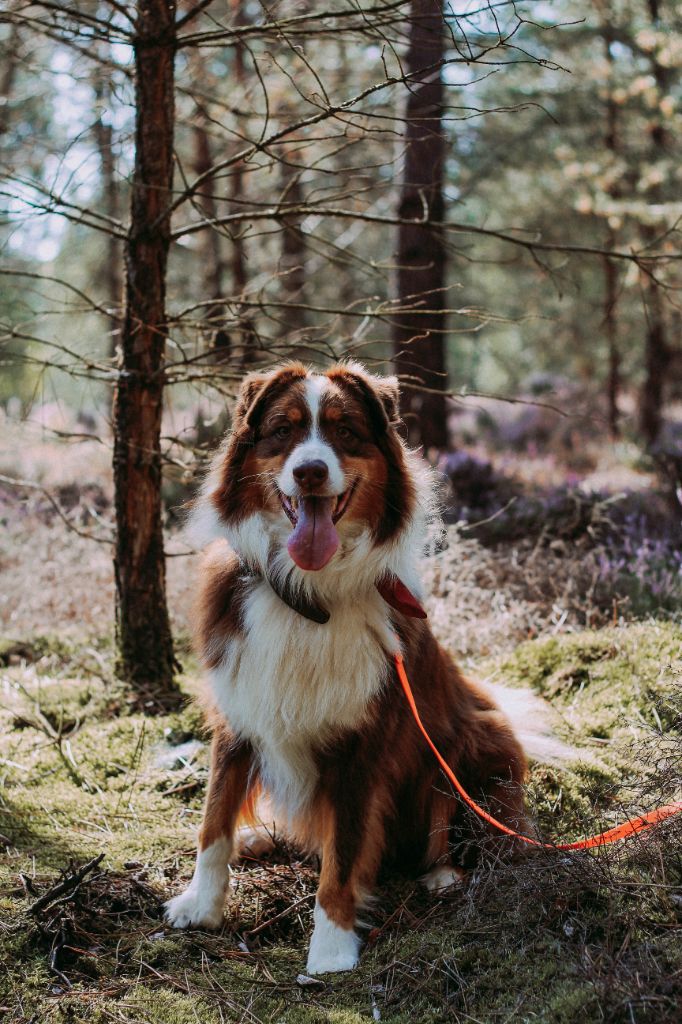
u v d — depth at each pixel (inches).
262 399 133.0
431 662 144.4
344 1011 107.6
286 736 129.4
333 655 127.6
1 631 247.1
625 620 220.2
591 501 299.4
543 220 606.2
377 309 188.5
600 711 181.0
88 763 171.9
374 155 382.3
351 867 126.2
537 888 114.5
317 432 128.9
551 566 249.6
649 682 184.4
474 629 219.0
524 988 104.0
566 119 547.5
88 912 125.2
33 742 179.9
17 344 286.4
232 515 134.1
